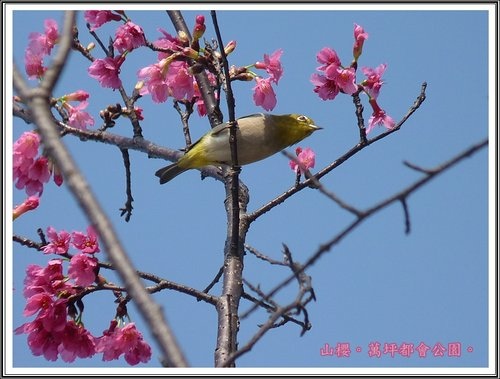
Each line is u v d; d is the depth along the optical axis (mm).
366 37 11719
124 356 10844
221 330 10484
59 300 10586
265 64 12391
